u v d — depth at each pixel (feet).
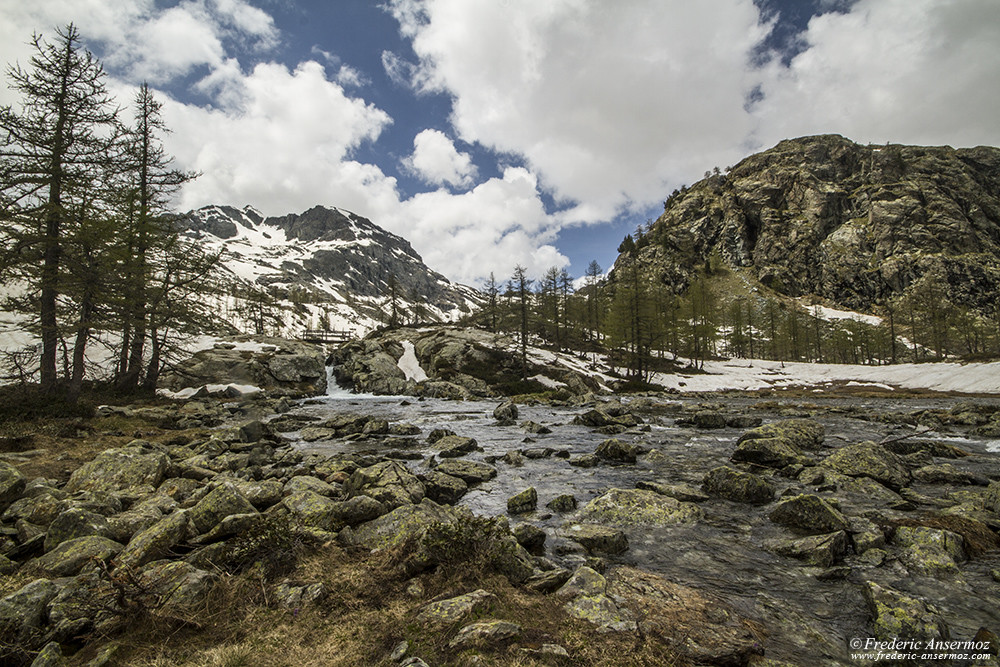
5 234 63.21
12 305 66.44
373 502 28.12
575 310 272.72
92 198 72.08
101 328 72.49
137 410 77.00
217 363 147.33
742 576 23.40
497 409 100.42
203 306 97.66
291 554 20.35
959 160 547.08
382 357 200.64
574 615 16.58
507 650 13.97
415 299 392.47
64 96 71.77
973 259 414.82
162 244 89.35
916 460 49.44
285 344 188.55
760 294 450.30
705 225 575.38
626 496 34.91
